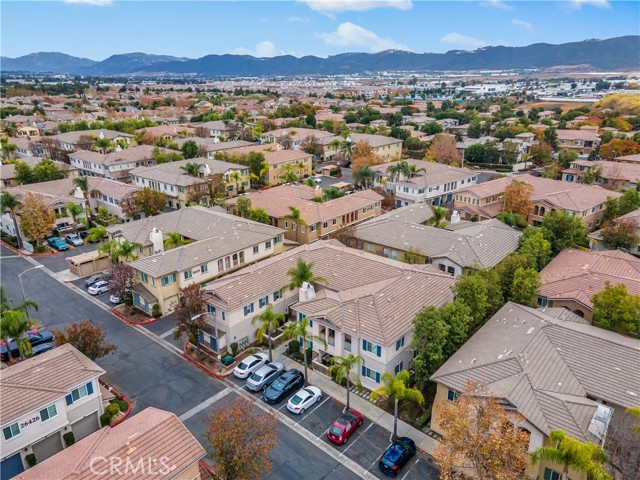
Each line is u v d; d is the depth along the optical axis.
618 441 28.47
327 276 51.16
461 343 41.06
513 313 42.41
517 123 180.50
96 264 65.94
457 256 57.09
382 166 111.88
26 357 44.59
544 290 50.41
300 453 34.03
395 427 34.56
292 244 70.50
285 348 47.50
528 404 30.67
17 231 74.06
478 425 27.17
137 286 55.09
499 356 35.56
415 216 73.38
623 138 134.00
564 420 29.53
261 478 31.64
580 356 35.59
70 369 35.09
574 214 78.12
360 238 66.00
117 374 43.50
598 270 52.34
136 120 177.75
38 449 33.09
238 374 42.59
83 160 115.44
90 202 89.25
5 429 30.80
